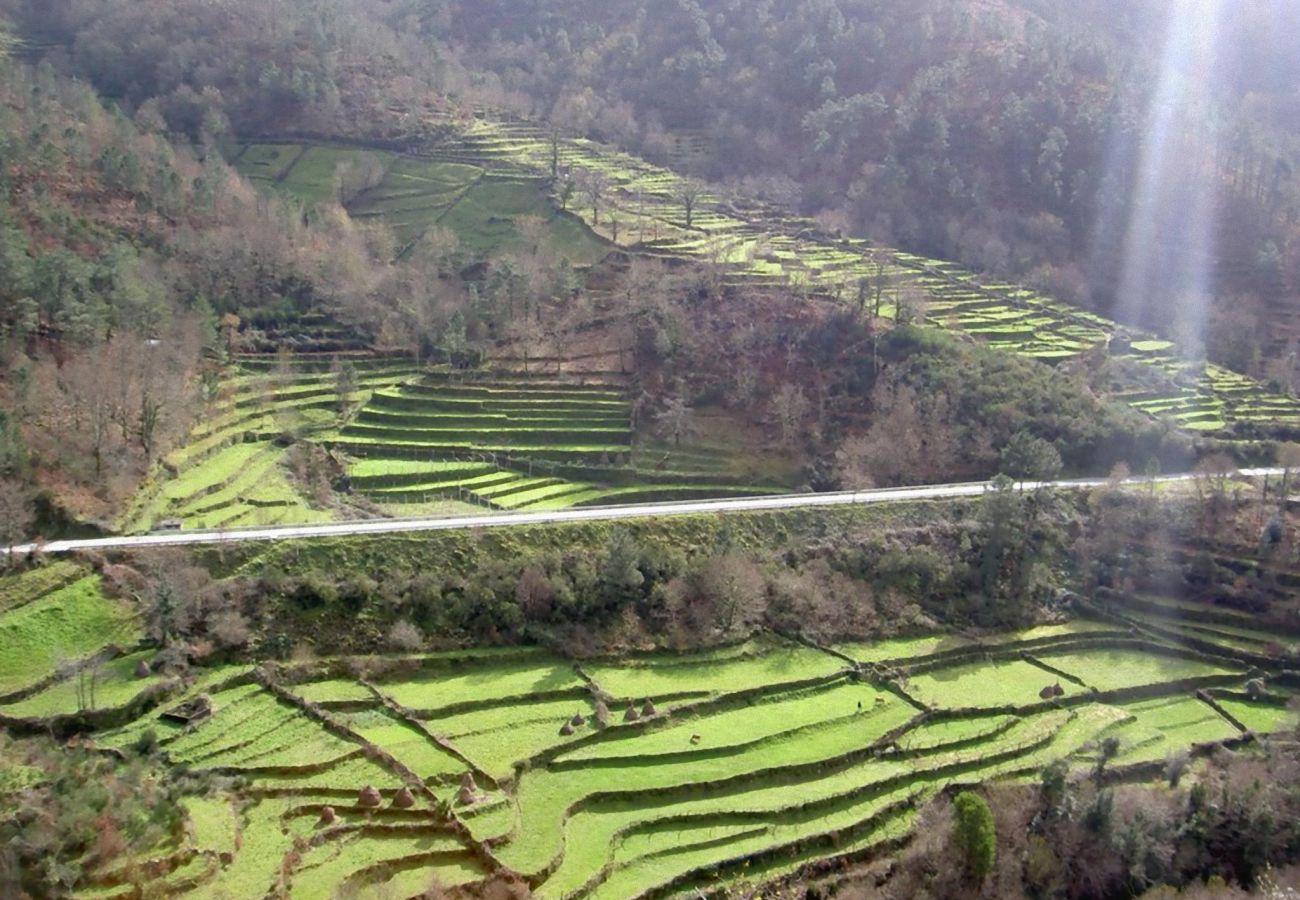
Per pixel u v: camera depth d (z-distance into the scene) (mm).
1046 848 98938
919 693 123000
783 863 94812
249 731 99438
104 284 156250
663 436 174750
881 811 101812
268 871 82312
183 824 85188
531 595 122125
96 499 123125
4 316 144375
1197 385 197250
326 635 113500
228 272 187750
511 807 93500
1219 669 134250
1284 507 152875
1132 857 100000
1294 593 143000
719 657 124500
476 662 116188
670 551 133500
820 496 153125
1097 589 145375
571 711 110250
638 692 114875
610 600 125875
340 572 119250
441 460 164125
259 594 114250
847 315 191500
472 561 125500
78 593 108812
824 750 109062
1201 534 151000
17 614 104688
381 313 193500
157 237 185375
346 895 80188
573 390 182875
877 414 174250
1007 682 128250
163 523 125312
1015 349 198375
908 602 138500
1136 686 129375
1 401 129750
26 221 169625
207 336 163625
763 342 190000
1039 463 153625
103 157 196000
